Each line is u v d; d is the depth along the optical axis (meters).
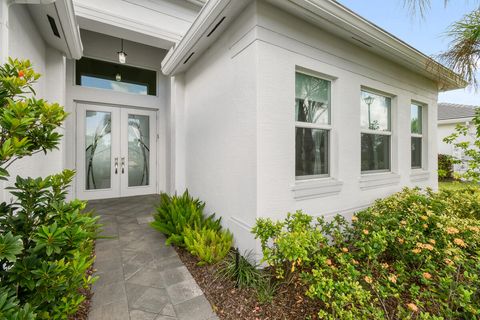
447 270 1.74
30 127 1.38
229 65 2.96
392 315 1.54
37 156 3.16
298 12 2.59
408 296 1.85
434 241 2.00
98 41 5.53
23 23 2.51
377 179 3.69
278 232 2.03
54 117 1.48
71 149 5.25
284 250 1.74
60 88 3.74
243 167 2.67
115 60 5.76
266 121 2.48
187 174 4.64
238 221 2.78
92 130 5.59
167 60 4.45
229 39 2.95
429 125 4.90
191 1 4.93
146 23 4.51
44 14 2.71
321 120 3.12
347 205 3.26
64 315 1.38
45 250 1.33
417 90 4.52
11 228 1.40
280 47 2.58
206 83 3.67
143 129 6.27
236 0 2.45
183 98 4.76
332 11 2.62
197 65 4.03
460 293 1.53
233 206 2.91
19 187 1.48
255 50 2.42
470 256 2.00
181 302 1.94
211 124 3.51
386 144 4.11
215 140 3.39
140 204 5.18
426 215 2.50
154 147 6.37
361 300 1.48
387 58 3.79
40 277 1.26
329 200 3.06
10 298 1.07
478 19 2.26
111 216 4.34
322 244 2.03
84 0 3.97
